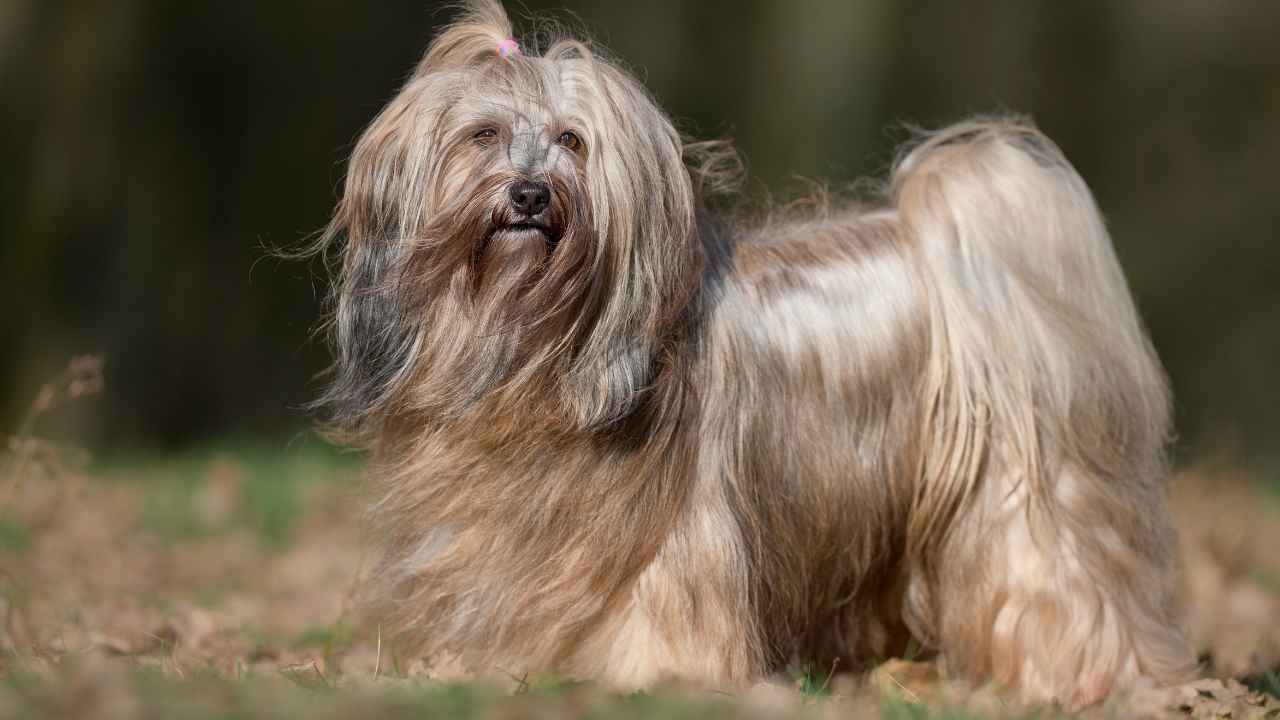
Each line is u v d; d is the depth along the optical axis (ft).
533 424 25.98
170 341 88.43
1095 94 99.50
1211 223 99.86
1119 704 26.27
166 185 87.71
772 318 27.63
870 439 28.04
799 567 27.84
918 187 29.45
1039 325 28.22
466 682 24.94
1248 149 100.32
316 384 90.27
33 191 84.43
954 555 28.27
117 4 85.15
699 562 26.03
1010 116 44.21
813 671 29.22
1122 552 28.40
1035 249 28.78
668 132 26.58
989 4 96.73
